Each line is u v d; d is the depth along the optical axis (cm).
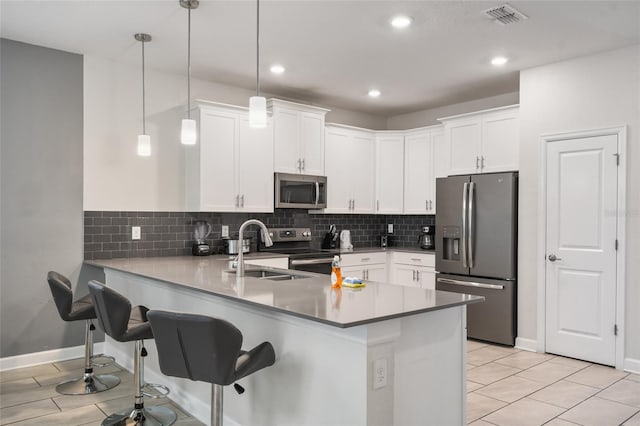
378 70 441
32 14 322
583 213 398
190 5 306
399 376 211
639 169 369
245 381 256
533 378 356
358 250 554
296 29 346
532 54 397
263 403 243
